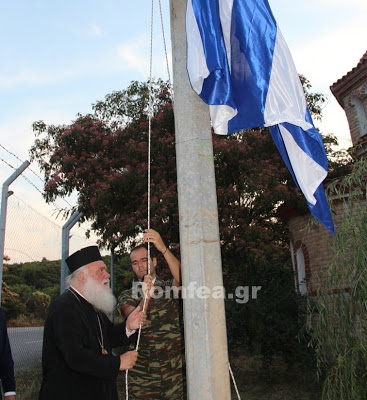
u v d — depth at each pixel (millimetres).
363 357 4457
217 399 2971
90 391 3047
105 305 3461
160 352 4137
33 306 21500
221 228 10773
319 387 8367
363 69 12320
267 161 11312
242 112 3479
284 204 11938
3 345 3615
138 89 13188
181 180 3279
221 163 11273
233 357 9391
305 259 11258
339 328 4859
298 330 8562
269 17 3666
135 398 4090
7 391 3598
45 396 3020
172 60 3523
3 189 7020
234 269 11922
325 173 3760
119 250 11930
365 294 4371
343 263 4605
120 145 11898
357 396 4348
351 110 13414
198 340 3039
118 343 3633
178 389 4164
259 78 3508
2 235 6883
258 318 8797
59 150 11695
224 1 3629
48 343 3115
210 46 3389
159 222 10305
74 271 3482
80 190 11266
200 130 3322
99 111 13383
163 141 10984
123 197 11258
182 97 3396
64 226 9180
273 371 9852
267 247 10648
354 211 4770
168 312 4285
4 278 21031
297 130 3811
